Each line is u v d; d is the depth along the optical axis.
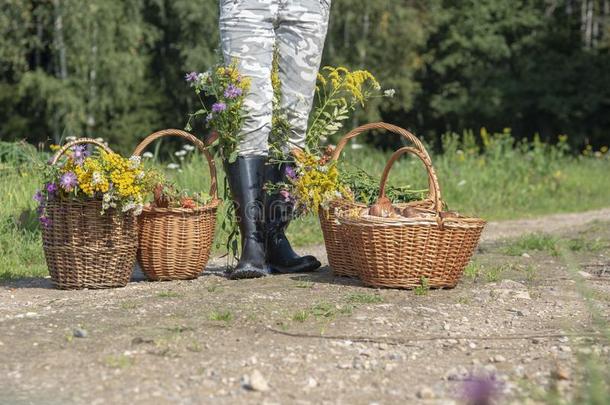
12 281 9.73
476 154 27.73
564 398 5.04
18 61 50.22
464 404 4.98
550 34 67.38
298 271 9.91
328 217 9.47
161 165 17.50
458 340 6.60
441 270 8.70
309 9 9.67
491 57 65.25
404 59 59.69
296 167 9.59
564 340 6.65
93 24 50.47
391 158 9.05
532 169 27.25
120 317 7.13
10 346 6.18
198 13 51.88
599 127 65.94
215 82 9.59
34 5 52.47
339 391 5.26
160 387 5.24
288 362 5.84
